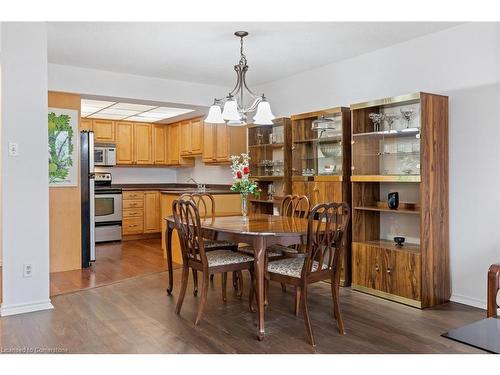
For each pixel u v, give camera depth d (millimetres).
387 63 4309
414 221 4125
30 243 3477
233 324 3232
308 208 4172
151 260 5637
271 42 4113
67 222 5039
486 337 1616
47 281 3572
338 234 3100
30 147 3453
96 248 6527
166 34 3863
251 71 5285
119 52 4391
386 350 2729
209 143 6684
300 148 5094
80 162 5129
